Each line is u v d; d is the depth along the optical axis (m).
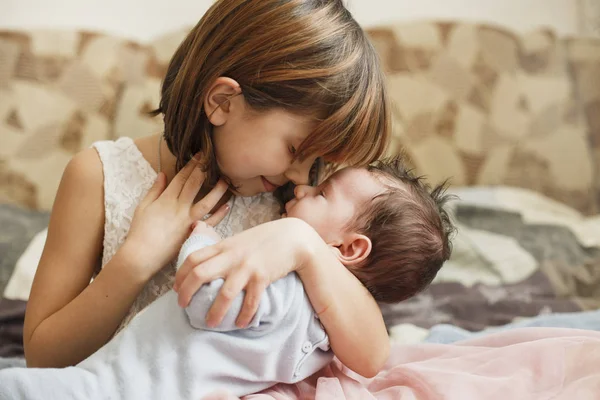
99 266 1.00
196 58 0.88
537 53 2.38
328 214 0.94
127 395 0.76
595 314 1.23
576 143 2.36
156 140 1.00
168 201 0.91
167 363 0.79
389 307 1.52
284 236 0.82
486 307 1.53
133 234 0.88
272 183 0.95
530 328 1.01
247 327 0.80
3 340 1.33
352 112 0.85
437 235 0.99
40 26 2.22
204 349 0.80
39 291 0.92
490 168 2.33
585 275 1.71
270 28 0.84
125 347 0.80
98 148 0.97
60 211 0.94
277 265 0.79
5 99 2.07
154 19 2.29
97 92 2.12
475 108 2.33
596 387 0.82
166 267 0.95
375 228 0.94
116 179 0.95
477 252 1.83
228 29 0.86
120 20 2.27
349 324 0.86
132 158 0.97
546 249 1.88
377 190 0.96
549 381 0.85
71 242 0.93
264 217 1.01
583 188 2.36
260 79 0.83
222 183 0.93
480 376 0.86
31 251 1.64
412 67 2.30
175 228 0.89
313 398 0.88
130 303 0.89
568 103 2.37
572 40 2.42
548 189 2.36
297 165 0.89
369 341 0.88
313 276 0.83
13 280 1.53
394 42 2.30
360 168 0.98
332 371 0.95
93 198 0.94
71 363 0.90
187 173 0.93
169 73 0.95
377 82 0.89
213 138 0.90
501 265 1.77
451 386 0.84
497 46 2.35
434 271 1.00
